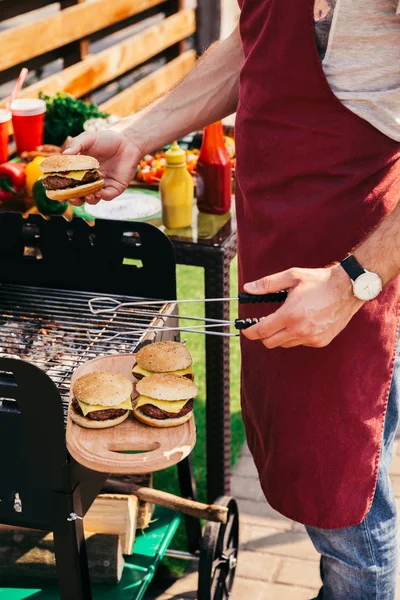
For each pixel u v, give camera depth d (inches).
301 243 70.4
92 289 95.5
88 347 84.4
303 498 77.4
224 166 100.0
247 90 71.4
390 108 64.8
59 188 81.9
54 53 199.2
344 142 66.4
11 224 94.3
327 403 73.2
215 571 91.8
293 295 61.1
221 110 87.9
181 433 67.1
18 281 97.5
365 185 67.6
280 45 66.1
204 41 264.1
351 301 61.8
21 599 88.9
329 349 71.2
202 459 123.9
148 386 68.6
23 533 90.4
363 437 74.1
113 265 93.4
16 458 69.8
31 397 66.4
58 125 128.1
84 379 69.8
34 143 120.1
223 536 91.5
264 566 103.9
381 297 70.1
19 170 106.6
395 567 81.6
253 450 84.9
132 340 85.0
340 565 80.9
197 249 94.0
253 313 76.8
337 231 68.8
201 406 135.0
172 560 105.6
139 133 87.2
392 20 62.2
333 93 65.2
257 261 74.9
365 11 61.9
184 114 87.5
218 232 97.6
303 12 63.4
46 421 67.3
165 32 237.5
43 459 69.1
